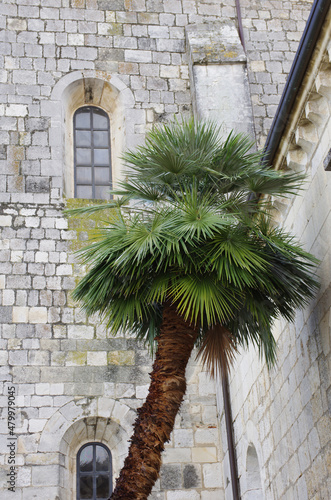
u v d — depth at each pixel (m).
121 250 10.29
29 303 15.85
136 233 10.21
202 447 15.16
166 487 14.72
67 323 15.78
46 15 18.89
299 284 10.42
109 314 11.15
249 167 10.91
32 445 14.65
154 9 19.52
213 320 10.34
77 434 15.10
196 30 19.11
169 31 19.31
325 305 10.12
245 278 9.80
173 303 10.32
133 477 9.52
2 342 15.44
